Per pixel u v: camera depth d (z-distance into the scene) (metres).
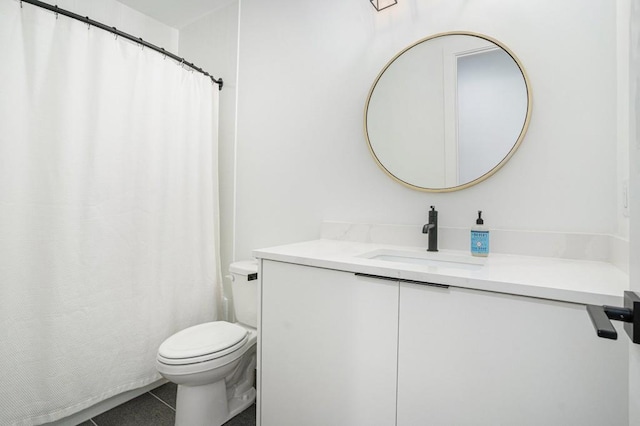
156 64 1.81
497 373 0.84
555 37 1.22
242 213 2.12
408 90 1.51
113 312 1.60
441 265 1.29
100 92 1.57
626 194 1.02
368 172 1.63
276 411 1.26
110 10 2.10
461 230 1.38
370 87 1.63
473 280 0.86
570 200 1.19
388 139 1.56
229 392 1.66
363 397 1.04
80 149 1.50
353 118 1.68
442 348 0.91
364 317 1.04
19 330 1.33
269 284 1.29
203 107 2.07
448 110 1.42
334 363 1.11
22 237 1.34
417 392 0.95
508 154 1.28
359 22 1.67
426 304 0.93
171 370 1.33
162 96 1.83
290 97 1.91
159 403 1.69
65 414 1.44
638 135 0.46
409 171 1.50
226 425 1.52
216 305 2.10
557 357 0.78
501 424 0.84
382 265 1.02
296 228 1.88
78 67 1.50
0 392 1.28
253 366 1.77
